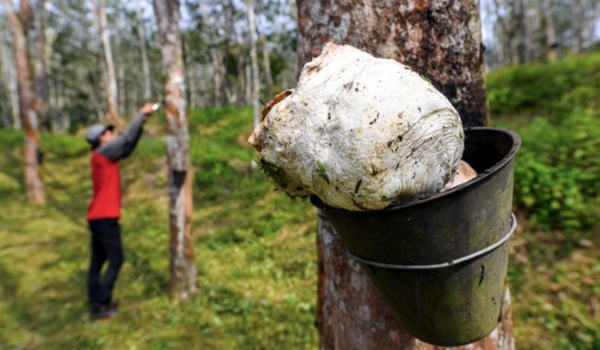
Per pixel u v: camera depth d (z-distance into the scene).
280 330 3.54
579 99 7.32
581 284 3.43
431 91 0.90
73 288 4.73
